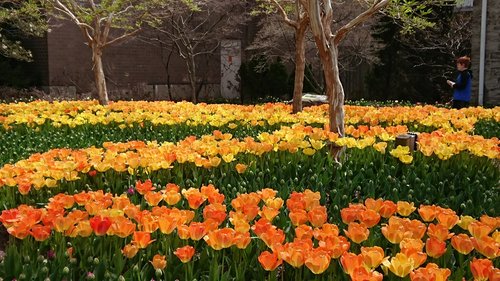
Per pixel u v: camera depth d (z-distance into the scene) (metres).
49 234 3.06
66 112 11.84
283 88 22.62
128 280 2.62
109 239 3.05
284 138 6.31
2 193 4.41
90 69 21.67
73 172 4.61
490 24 17.17
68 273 2.74
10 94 19.41
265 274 2.87
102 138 8.22
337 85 6.49
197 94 23.83
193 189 3.69
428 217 3.28
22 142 7.79
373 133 6.68
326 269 2.70
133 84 22.83
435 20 19.50
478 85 17.55
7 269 2.75
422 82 20.42
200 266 2.91
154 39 21.47
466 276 2.81
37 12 15.62
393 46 20.39
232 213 3.22
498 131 9.13
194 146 5.52
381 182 4.96
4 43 18.05
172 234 3.12
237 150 5.27
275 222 3.56
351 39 20.22
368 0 9.38
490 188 5.07
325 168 5.30
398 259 2.45
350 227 2.86
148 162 4.94
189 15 21.30
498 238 2.90
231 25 23.17
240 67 23.62
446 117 8.97
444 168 5.40
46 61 20.73
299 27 10.84
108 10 12.26
